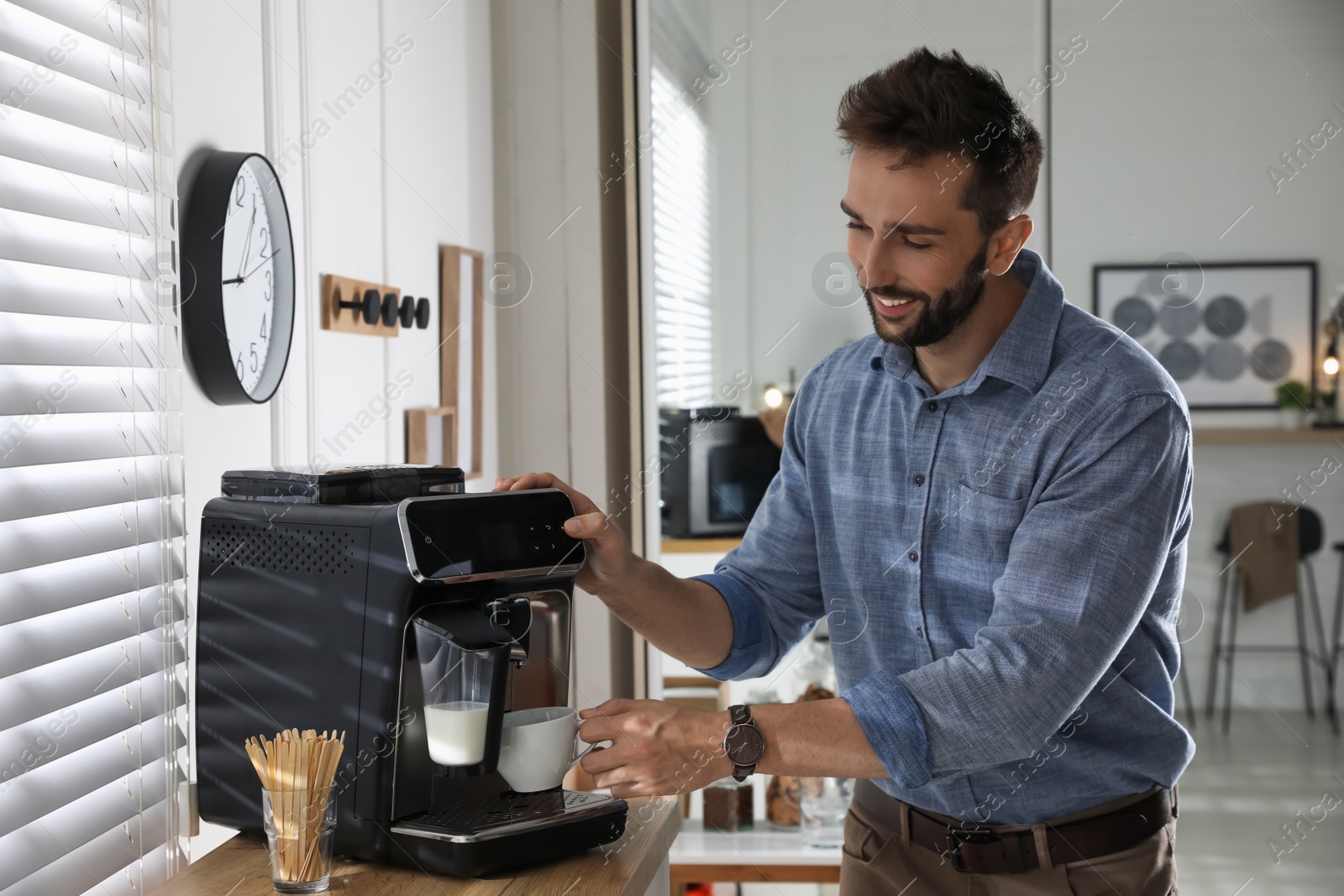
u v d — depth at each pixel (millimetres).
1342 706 2502
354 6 1967
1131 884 1304
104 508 1197
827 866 2080
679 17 2725
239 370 1476
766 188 2711
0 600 1033
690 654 1393
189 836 1319
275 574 1149
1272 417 2510
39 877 1079
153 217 1283
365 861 1110
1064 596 1124
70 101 1142
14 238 1066
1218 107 2500
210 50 1472
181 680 1337
